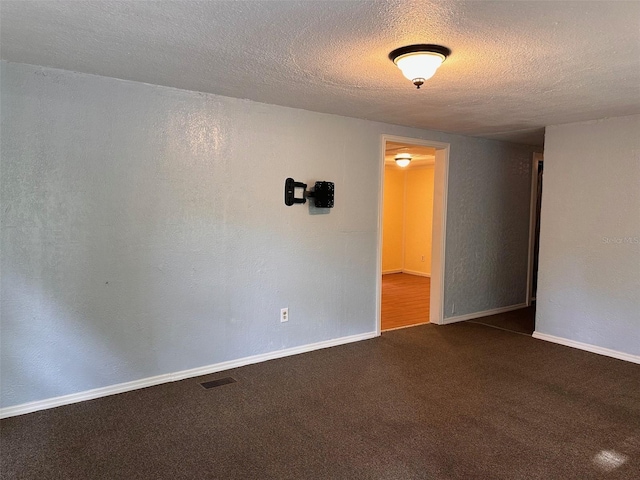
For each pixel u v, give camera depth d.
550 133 4.35
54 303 2.83
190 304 3.34
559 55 2.36
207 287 3.41
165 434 2.54
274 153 3.66
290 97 3.36
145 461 2.28
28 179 2.70
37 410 2.80
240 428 2.62
